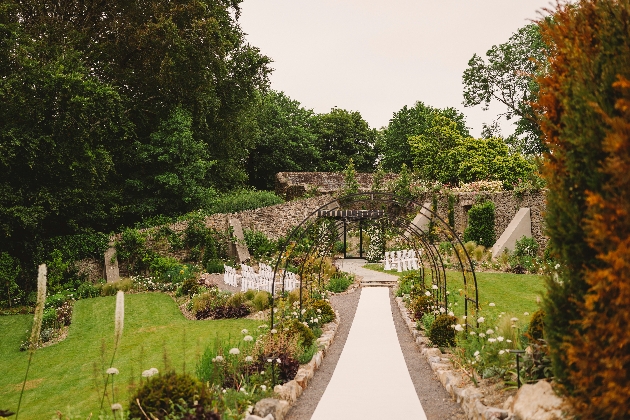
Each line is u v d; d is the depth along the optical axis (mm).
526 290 14812
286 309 12289
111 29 23875
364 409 6359
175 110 25969
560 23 4375
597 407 3553
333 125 48188
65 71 19828
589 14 4113
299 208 27734
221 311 14062
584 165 3764
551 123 4285
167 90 25484
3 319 16391
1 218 19031
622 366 3324
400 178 28406
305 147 45500
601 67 3746
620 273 3227
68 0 22844
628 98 3336
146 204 25734
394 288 17938
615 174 3273
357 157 48219
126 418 4750
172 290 19094
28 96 18797
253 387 6254
